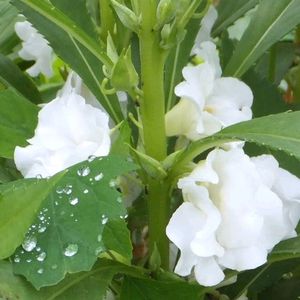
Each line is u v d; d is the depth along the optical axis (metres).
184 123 0.31
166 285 0.29
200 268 0.26
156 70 0.29
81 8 0.34
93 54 0.31
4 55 0.42
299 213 0.29
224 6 0.43
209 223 0.26
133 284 0.29
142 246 0.36
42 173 0.27
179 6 0.28
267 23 0.36
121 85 0.29
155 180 0.30
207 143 0.27
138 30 0.28
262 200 0.27
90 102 0.35
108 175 0.24
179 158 0.29
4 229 0.24
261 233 0.27
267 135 0.25
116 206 0.24
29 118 0.31
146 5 0.28
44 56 0.41
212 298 0.37
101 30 0.37
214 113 0.31
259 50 0.36
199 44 0.39
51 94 0.46
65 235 0.24
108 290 0.33
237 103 0.32
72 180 0.24
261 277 0.36
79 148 0.27
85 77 0.33
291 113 0.26
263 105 0.39
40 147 0.28
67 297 0.25
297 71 0.47
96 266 0.27
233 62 0.36
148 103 0.29
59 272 0.23
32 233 0.24
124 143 0.27
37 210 0.23
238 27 0.57
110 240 0.26
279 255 0.31
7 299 0.23
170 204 0.31
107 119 0.28
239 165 0.27
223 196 0.27
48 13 0.29
